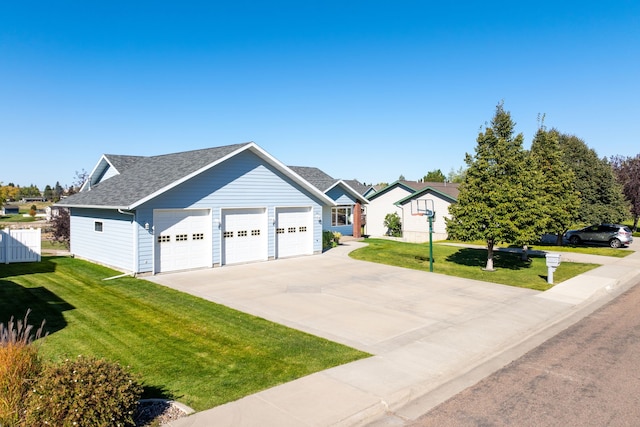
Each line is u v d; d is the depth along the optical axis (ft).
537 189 62.34
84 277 52.19
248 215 65.00
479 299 45.01
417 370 26.20
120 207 52.39
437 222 110.42
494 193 57.82
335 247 85.35
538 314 39.75
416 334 33.12
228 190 61.77
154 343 30.19
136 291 45.39
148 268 54.24
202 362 26.94
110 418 17.34
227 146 65.31
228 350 29.12
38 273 54.34
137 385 19.90
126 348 29.09
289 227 71.31
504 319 37.78
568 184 78.95
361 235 120.16
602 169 101.55
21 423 17.34
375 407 21.30
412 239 109.81
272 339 31.45
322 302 42.34
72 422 16.63
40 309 37.88
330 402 21.68
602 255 81.30
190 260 58.65
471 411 21.52
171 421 19.45
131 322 34.81
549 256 53.42
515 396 23.20
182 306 39.91
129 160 84.02
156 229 55.21
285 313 38.27
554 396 23.17
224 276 54.44
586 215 98.94
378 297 44.80
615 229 94.17
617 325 37.01
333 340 31.45
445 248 87.61
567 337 33.71
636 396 23.11
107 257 59.36
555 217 76.02
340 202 105.09
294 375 25.11
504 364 27.99
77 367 18.24
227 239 62.64
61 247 88.63
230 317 36.73
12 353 19.15
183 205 57.06
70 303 40.11
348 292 46.80
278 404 21.38
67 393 17.20
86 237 65.21
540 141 80.12
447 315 38.63
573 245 97.60
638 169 121.80
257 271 58.18
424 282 53.06
